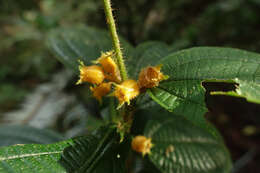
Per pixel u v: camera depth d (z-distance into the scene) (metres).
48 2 0.74
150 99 0.25
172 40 0.57
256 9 0.59
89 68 0.21
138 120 0.26
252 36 0.57
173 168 0.27
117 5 0.45
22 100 0.61
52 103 0.52
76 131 0.46
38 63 0.70
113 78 0.21
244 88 0.19
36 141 0.30
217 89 0.49
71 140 0.21
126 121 0.22
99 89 0.22
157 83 0.20
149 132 0.27
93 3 0.60
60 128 0.50
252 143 0.51
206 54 0.20
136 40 0.52
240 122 0.54
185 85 0.20
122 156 0.22
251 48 0.54
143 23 0.53
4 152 0.20
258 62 0.20
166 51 0.28
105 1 0.20
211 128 0.20
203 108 0.19
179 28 0.60
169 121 0.28
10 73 0.70
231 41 0.58
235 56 0.20
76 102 0.52
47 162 0.20
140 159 0.31
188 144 0.28
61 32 0.30
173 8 0.63
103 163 0.21
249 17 0.58
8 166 0.19
